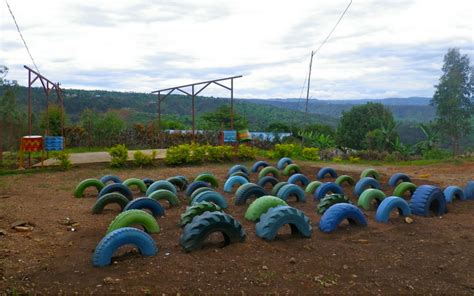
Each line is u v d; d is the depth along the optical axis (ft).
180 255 14.99
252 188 25.14
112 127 83.71
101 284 12.57
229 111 107.45
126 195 26.25
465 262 14.87
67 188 32.37
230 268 13.71
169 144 76.38
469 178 39.47
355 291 12.28
